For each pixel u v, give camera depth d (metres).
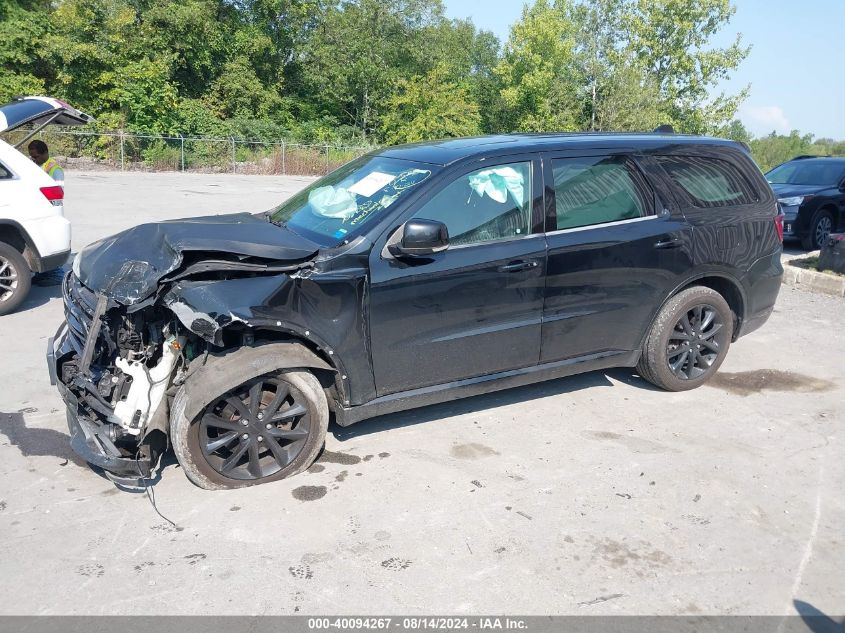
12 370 5.38
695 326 5.12
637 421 4.70
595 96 45.84
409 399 4.17
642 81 45.56
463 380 4.32
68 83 30.59
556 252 4.36
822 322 7.18
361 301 3.84
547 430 4.55
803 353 6.17
